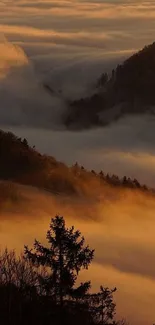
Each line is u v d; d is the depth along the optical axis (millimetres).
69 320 19891
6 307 19969
